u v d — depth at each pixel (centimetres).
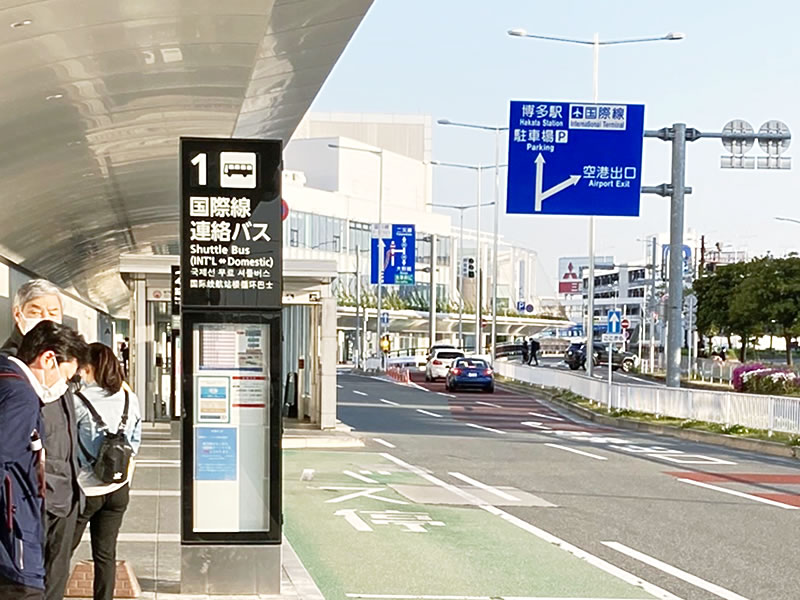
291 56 1370
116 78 1282
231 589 859
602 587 970
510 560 1091
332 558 1088
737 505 1523
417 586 959
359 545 1164
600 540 1220
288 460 2053
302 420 2964
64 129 1511
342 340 10531
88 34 1073
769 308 6091
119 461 707
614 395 3528
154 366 2653
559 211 2720
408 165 11388
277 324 863
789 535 1270
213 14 1055
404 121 12031
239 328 862
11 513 515
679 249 2975
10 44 1059
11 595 516
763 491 1688
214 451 860
